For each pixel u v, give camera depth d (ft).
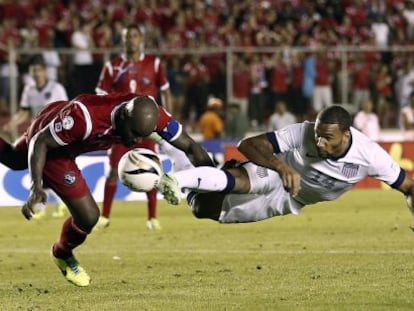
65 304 97.86
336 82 283.38
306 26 328.49
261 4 338.54
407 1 350.84
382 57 287.07
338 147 101.40
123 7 327.67
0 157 114.21
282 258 132.05
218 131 269.64
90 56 261.85
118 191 223.30
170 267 125.29
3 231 172.24
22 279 117.39
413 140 280.10
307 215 195.31
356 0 339.77
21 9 326.65
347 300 96.99
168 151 123.44
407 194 105.09
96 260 133.28
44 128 101.40
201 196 108.27
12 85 259.80
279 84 279.08
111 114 100.22
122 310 93.61
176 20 326.03
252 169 104.94
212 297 100.22
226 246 147.13
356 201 224.33
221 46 310.24
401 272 116.78
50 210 211.20
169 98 172.35
